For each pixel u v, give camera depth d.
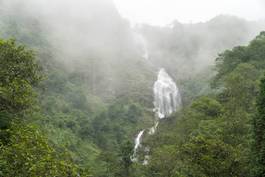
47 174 11.63
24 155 11.72
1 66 17.92
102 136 71.19
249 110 29.77
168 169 29.11
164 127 67.56
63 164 12.37
